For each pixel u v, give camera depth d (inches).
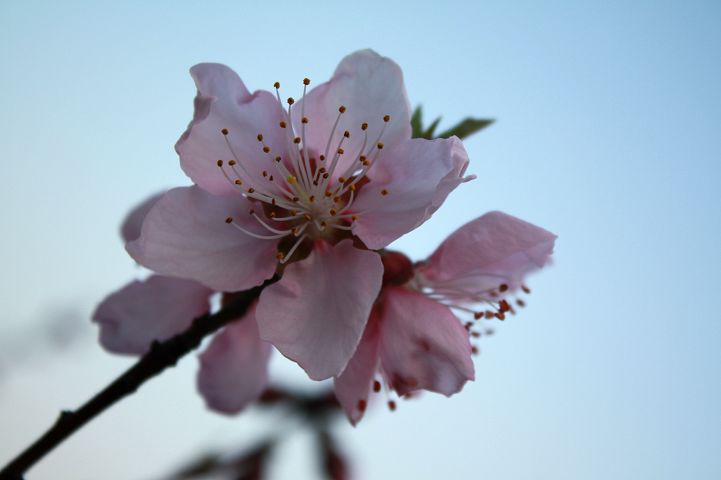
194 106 5.5
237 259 5.6
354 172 5.8
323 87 5.8
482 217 5.8
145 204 6.3
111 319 6.3
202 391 6.5
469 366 5.7
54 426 5.5
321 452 7.1
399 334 5.7
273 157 5.8
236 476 6.9
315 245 5.7
